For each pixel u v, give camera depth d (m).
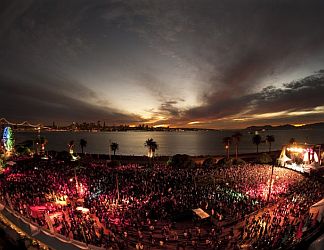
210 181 51.66
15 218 25.28
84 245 21.16
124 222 32.88
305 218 30.16
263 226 30.39
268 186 47.84
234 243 26.72
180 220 34.88
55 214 34.31
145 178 54.62
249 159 100.06
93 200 40.31
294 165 67.94
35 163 74.44
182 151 198.62
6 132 71.31
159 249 26.77
